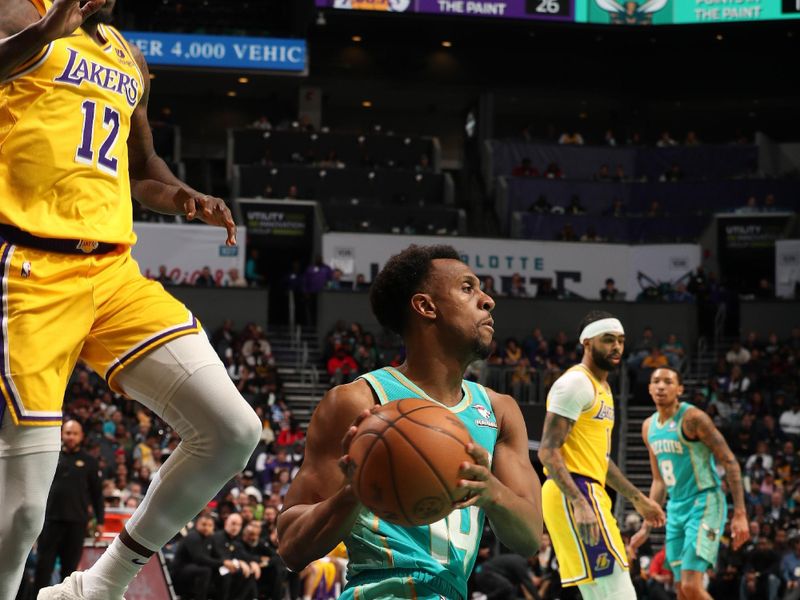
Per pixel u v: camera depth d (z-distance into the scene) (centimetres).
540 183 3322
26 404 347
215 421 367
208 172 3400
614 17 3381
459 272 339
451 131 3972
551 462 706
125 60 381
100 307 368
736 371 2447
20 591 1112
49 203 356
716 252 3123
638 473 2288
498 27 3469
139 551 378
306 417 2411
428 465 269
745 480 1920
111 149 370
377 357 2523
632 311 2803
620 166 3472
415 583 322
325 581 1348
